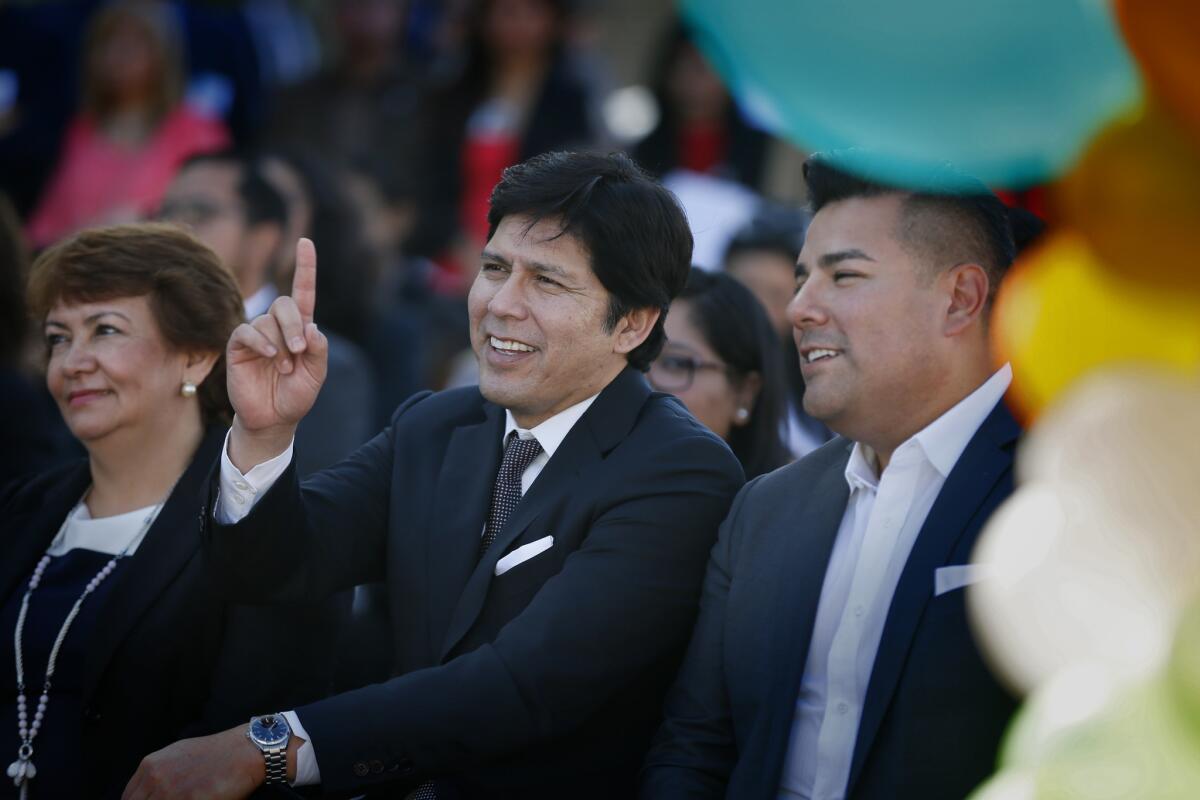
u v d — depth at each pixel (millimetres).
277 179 12070
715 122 15945
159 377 7488
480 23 16562
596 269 6824
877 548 6316
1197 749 3645
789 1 3832
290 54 19859
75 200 15094
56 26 16594
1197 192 3783
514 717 6406
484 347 6957
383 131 16953
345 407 9734
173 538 7246
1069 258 4234
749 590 6574
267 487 6668
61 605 7309
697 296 8641
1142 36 3604
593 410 7059
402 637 7039
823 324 6277
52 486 7867
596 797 6855
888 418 6297
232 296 7723
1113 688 3775
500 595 6789
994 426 6199
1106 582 3773
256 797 6727
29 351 9992
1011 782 4035
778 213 11914
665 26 21453
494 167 16234
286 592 6859
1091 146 3865
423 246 16203
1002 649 4340
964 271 6168
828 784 6141
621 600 6652
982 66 3781
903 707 5914
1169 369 3889
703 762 6551
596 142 16578
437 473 7270
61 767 7082
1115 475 3791
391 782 6727
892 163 6012
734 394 8672
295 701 7305
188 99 16266
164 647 7059
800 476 6809
